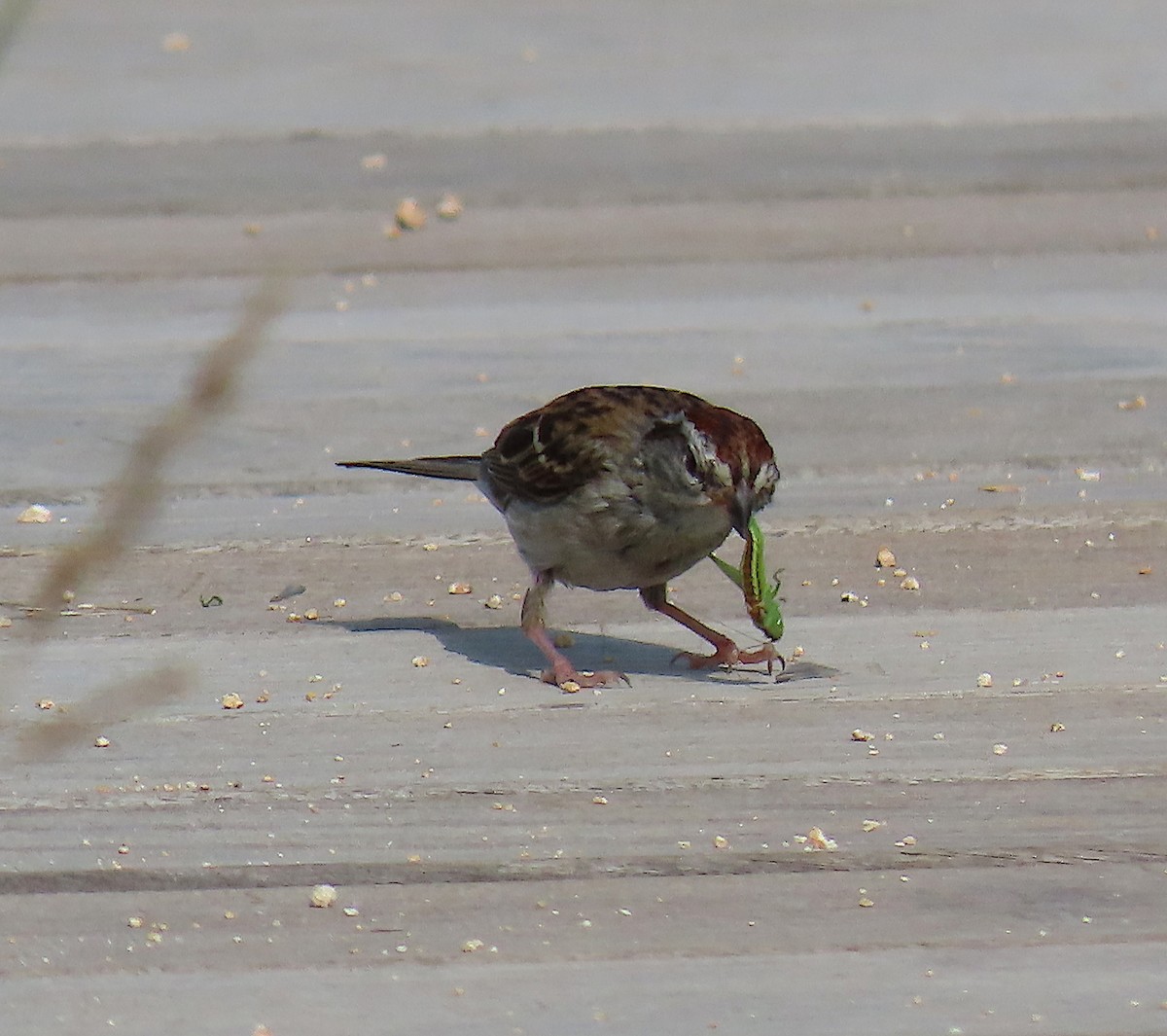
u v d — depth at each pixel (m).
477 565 11.31
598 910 7.39
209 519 11.78
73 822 8.12
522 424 9.83
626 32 21.03
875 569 11.11
